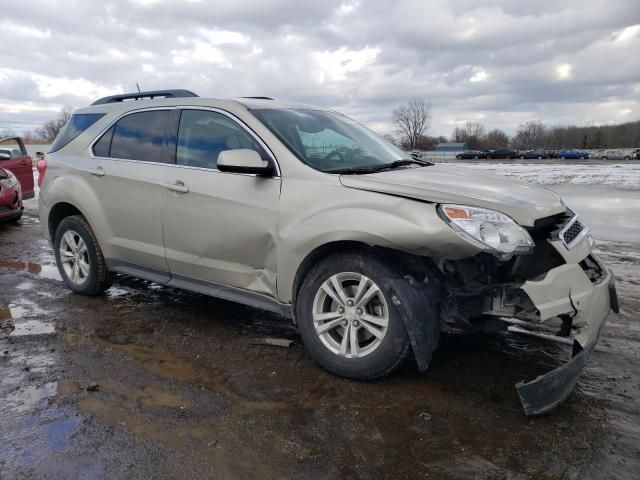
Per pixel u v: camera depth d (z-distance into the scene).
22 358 3.69
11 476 2.42
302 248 3.45
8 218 9.00
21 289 5.34
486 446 2.68
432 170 4.02
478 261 3.19
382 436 2.77
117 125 4.78
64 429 2.80
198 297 5.09
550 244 3.13
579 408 3.06
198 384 3.32
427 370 3.52
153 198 4.29
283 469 2.50
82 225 4.92
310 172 3.56
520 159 77.25
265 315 4.59
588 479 2.43
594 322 3.02
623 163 54.62
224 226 3.86
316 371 3.51
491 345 3.94
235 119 3.99
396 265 3.24
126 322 4.41
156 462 2.54
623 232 8.94
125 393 3.20
